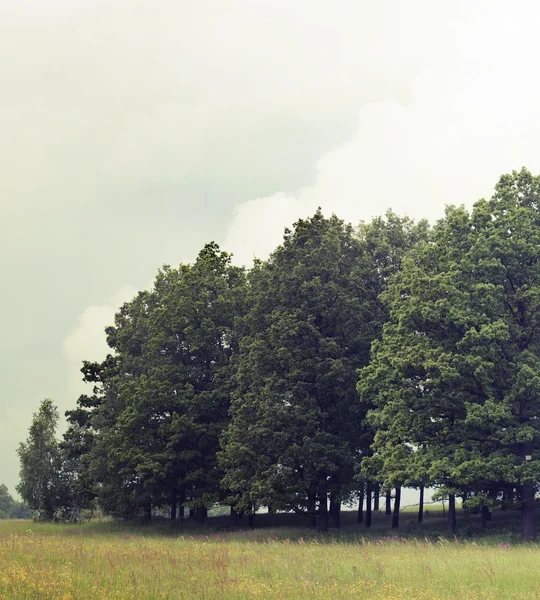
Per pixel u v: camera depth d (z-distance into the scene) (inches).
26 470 3034.0
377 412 1606.8
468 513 1854.1
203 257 2326.5
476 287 1408.7
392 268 1898.4
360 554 938.7
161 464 2005.4
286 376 1743.4
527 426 1330.0
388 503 2276.1
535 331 1437.0
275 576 675.4
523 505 1381.6
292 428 1672.0
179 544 1191.6
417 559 839.7
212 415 2036.2
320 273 1806.1
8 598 510.9
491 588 592.7
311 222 1929.1
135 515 2368.4
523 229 1440.7
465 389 1444.4
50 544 1028.5
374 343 1596.9
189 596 534.9
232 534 1681.8
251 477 1731.1
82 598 526.3
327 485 1732.3
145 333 2406.5
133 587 567.2
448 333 1493.6
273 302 1856.5
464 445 1423.5
